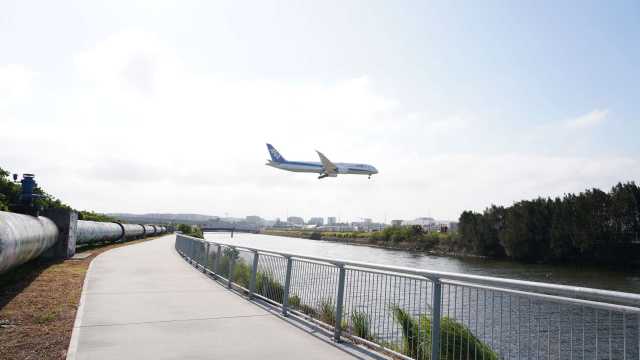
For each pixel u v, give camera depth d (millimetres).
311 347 6273
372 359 5719
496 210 81812
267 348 6160
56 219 19062
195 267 18031
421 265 61031
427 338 5449
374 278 6426
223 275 13516
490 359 4535
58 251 18953
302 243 133250
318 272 7910
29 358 5473
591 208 66562
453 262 67625
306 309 8250
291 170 73062
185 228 84375
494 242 78938
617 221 65875
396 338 5914
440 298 5238
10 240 9195
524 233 71688
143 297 10156
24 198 15992
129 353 5734
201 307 9156
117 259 20219
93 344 6113
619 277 50438
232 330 7188
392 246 110250
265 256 10352
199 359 5566
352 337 6613
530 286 4082
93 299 9664
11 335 6574
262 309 9117
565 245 67375
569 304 3834
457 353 5035
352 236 143750
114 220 44531
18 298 9656
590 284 43906
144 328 7152
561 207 70562
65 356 5570
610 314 3547
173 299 10039
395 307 5984
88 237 24203
